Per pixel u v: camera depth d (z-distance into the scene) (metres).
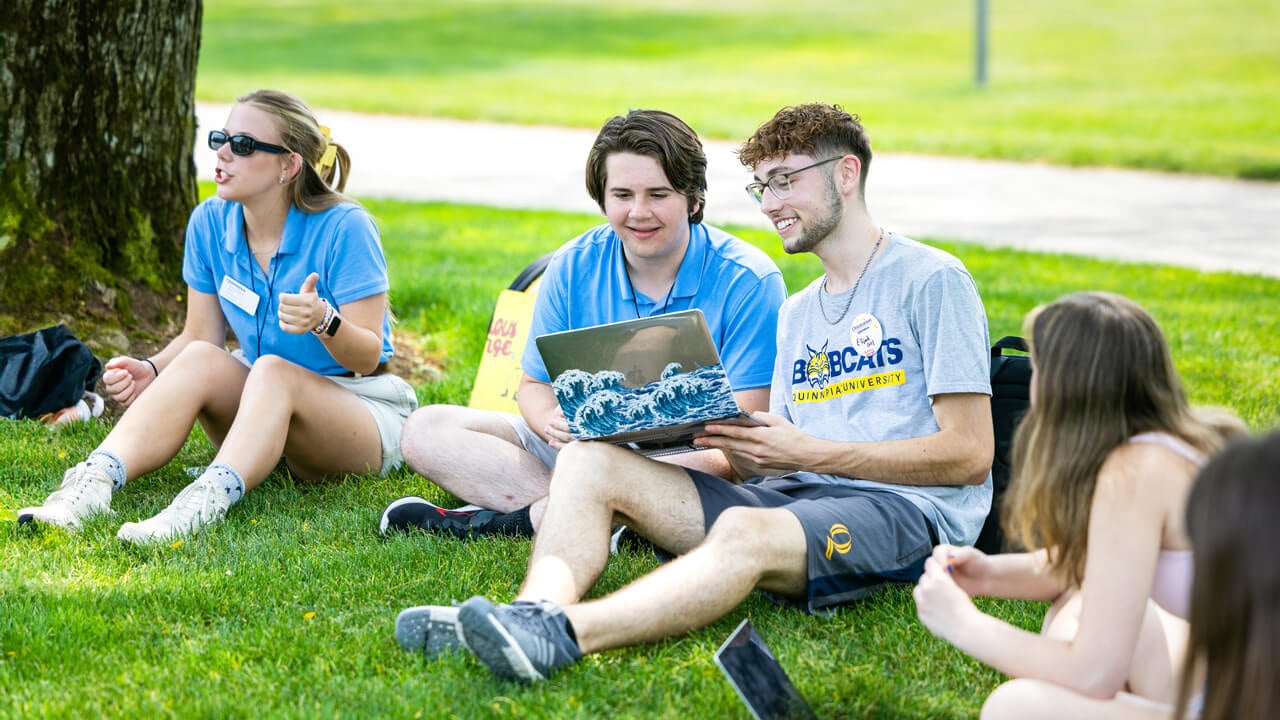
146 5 6.01
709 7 36.44
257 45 28.17
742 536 3.14
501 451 4.27
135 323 6.05
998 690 2.60
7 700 2.92
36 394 5.25
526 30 31.92
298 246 4.57
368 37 30.09
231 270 4.67
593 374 3.31
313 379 4.43
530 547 3.96
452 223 11.48
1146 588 2.51
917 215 13.05
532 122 19.69
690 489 3.46
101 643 3.24
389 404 4.77
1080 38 30.30
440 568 3.80
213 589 3.60
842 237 3.63
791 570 3.23
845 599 3.35
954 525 3.53
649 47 29.55
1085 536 2.64
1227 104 21.25
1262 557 1.96
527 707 2.87
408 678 3.01
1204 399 6.13
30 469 4.64
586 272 4.16
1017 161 16.97
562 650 2.95
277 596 3.60
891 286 3.57
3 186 5.80
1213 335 7.69
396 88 22.61
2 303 5.71
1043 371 2.65
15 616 3.35
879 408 3.59
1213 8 34.16
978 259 10.38
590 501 3.31
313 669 3.09
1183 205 13.79
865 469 3.47
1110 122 19.64
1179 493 2.51
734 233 11.18
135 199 6.16
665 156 3.83
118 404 5.50
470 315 7.36
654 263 4.04
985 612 3.54
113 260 6.10
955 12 35.06
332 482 4.67
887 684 3.04
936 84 24.28
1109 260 10.49
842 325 3.65
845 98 22.33
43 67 5.79
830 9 35.97
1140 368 2.57
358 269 4.57
